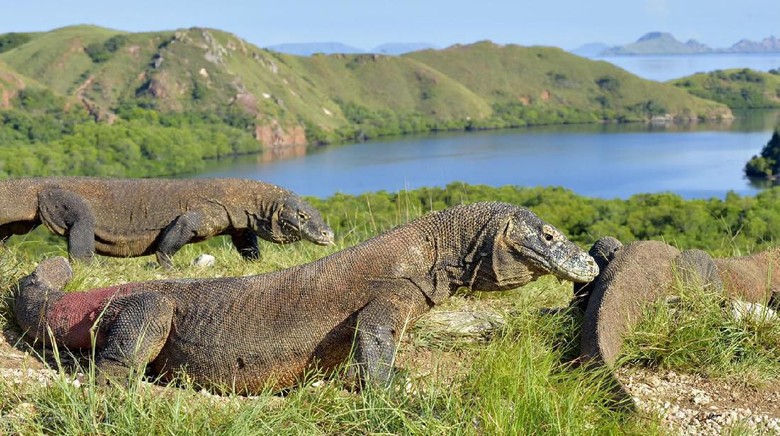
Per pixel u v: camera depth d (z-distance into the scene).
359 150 173.62
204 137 158.12
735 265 7.02
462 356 5.61
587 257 4.90
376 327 4.66
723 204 33.22
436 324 6.00
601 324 5.36
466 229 4.88
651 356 5.71
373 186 111.81
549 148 179.38
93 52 193.50
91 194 8.55
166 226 8.73
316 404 4.30
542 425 4.18
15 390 4.26
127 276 7.28
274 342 4.72
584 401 4.45
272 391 4.79
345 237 9.69
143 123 149.62
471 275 4.88
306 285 4.78
